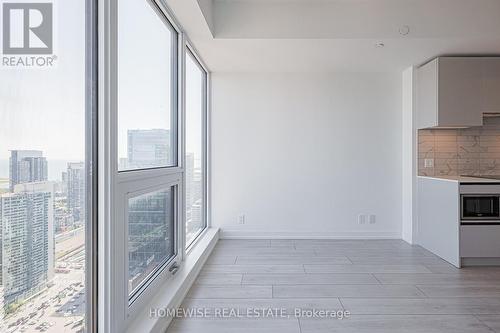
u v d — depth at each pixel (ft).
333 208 16.74
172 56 10.85
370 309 8.79
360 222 16.66
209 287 10.31
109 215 5.94
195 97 14.65
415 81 15.39
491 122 15.29
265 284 10.57
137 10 7.80
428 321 8.13
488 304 9.09
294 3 12.09
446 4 11.95
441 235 13.37
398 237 16.61
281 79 16.66
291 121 16.70
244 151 16.75
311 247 15.12
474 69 13.66
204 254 12.78
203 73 16.33
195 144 14.66
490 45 12.73
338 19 12.05
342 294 9.77
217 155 16.78
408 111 15.79
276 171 16.76
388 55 13.92
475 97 13.65
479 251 12.21
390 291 10.00
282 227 16.75
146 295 7.89
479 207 12.31
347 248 14.94
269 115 16.71
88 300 5.75
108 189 5.91
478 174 15.26
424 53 13.62
